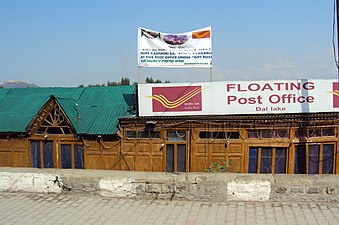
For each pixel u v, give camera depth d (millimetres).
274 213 5602
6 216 5812
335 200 5980
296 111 15320
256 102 15445
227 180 6238
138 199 6492
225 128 15805
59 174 6891
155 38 15836
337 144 15672
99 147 16797
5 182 7113
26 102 19719
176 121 16047
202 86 15680
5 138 17875
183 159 16266
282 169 15836
